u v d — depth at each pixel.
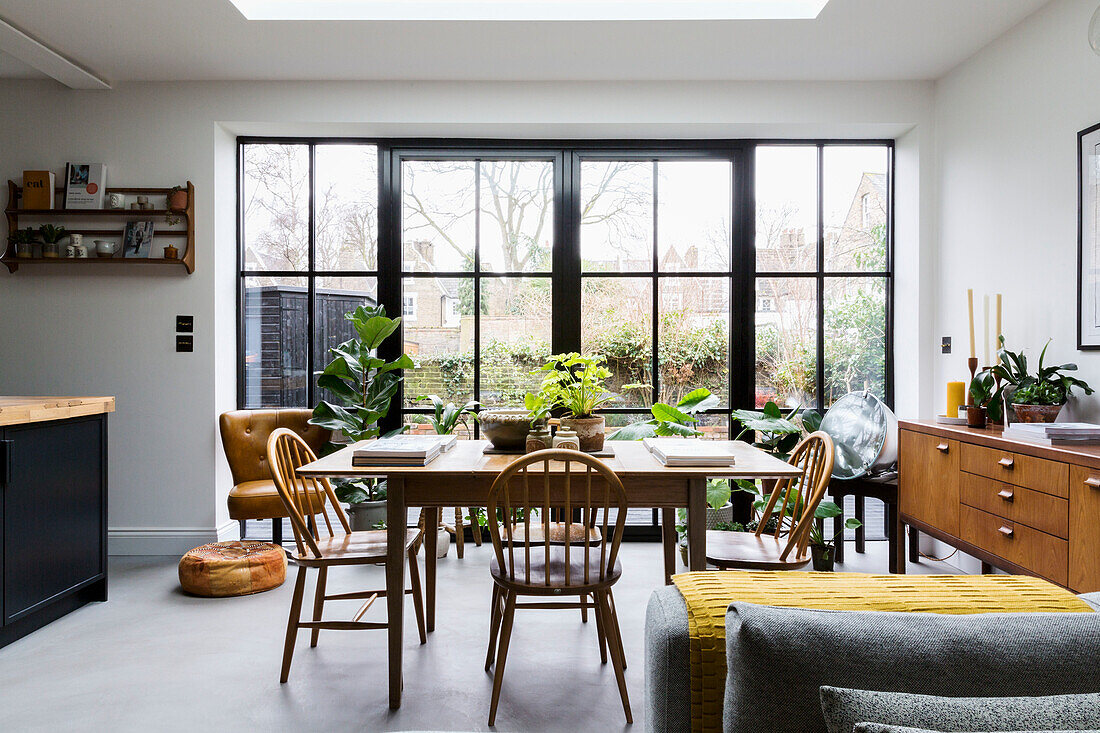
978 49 3.70
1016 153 3.41
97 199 4.07
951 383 3.43
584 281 4.50
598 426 2.65
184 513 4.16
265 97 4.14
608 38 3.57
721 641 1.10
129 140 4.13
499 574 2.28
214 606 3.28
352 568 3.93
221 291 4.24
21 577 2.84
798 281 4.48
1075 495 2.31
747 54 3.77
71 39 3.58
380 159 4.44
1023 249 3.38
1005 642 0.93
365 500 3.92
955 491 3.07
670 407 4.01
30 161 4.14
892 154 4.46
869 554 4.21
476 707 2.31
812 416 4.19
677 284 4.51
